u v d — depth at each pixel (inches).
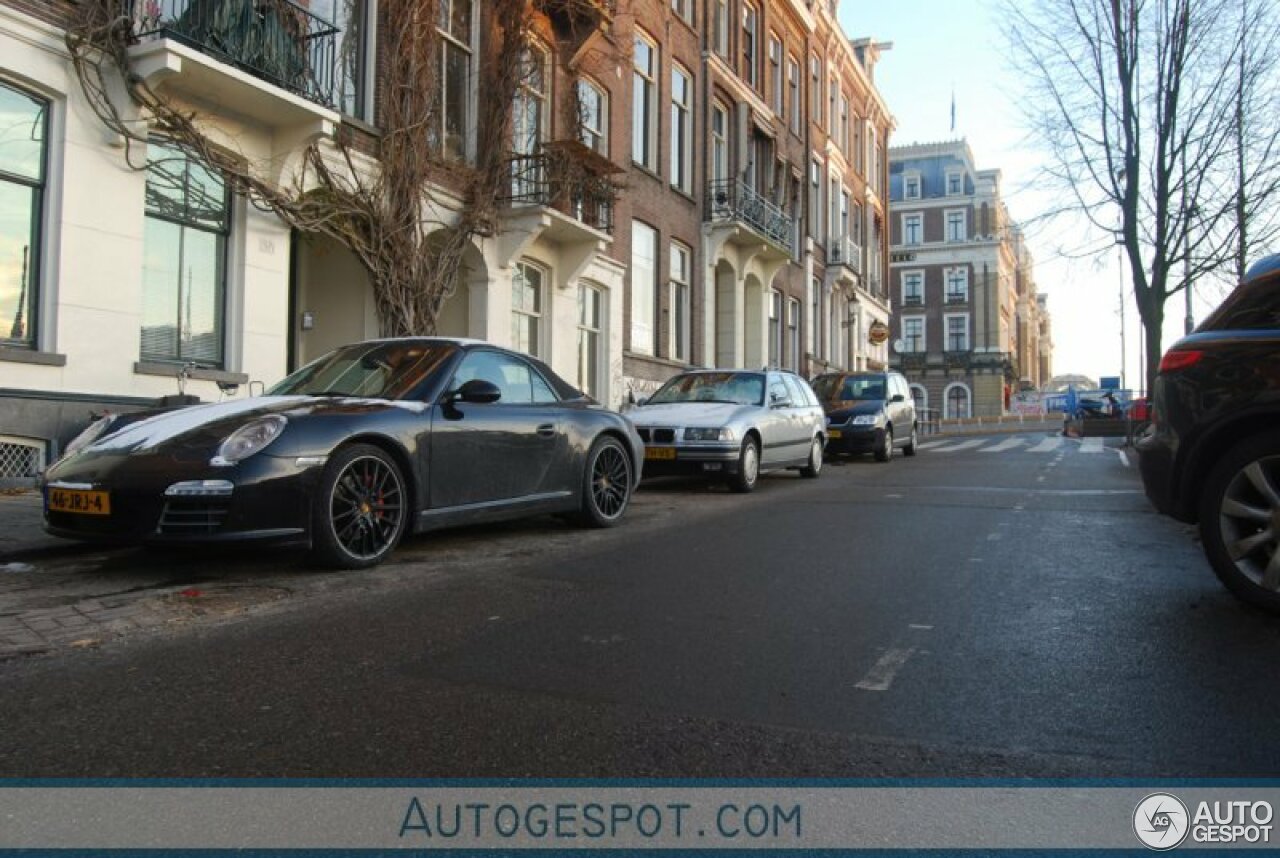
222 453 201.6
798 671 152.7
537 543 277.3
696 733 126.3
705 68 895.1
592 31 623.5
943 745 122.3
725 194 910.4
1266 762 116.2
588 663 156.5
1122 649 163.3
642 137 791.1
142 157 361.7
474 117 546.3
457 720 130.5
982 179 2807.6
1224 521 183.9
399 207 465.1
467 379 264.1
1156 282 557.9
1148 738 123.7
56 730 125.5
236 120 403.9
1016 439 1190.3
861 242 1534.2
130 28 351.3
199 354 398.6
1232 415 181.0
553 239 617.3
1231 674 148.6
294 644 166.2
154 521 197.6
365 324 499.2
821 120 1301.7
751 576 227.8
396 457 235.8
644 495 414.9
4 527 260.7
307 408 221.5
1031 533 296.5
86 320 343.0
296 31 415.2
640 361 756.0
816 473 518.9
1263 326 183.8
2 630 171.3
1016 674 150.6
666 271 809.5
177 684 144.4
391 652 161.9
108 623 177.8
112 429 225.3
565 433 289.9
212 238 404.5
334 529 219.3
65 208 336.8
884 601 201.5
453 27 535.5
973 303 2778.1
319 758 117.6
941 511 353.7
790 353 1139.9
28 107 332.8
